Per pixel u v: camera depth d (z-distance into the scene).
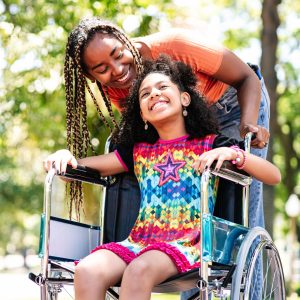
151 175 3.53
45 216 3.34
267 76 8.49
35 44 8.11
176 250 3.15
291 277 17.28
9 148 11.49
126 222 3.65
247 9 13.53
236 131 4.00
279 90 14.76
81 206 3.81
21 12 8.12
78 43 3.68
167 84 3.53
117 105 4.03
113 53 3.66
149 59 3.67
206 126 3.54
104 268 3.14
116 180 3.69
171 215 3.42
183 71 3.60
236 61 3.77
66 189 3.94
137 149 3.64
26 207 22.06
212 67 3.73
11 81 8.60
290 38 14.38
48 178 3.37
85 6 7.67
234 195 3.45
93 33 3.68
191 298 3.32
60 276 3.45
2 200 22.03
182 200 3.42
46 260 3.32
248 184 3.41
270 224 8.12
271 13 8.57
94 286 3.10
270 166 3.40
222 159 3.16
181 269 3.12
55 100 9.00
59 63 8.17
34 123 9.52
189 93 3.58
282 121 15.01
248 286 3.19
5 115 8.82
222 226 3.17
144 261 3.07
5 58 8.34
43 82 8.48
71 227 3.55
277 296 3.53
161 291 3.41
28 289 17.30
